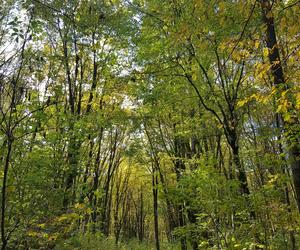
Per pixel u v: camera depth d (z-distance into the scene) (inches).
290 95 238.5
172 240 926.4
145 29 478.0
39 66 225.9
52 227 260.8
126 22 548.1
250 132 511.5
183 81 490.9
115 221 1391.5
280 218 311.0
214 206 323.9
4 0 331.3
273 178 341.4
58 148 313.6
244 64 401.1
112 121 550.3
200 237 358.9
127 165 1423.5
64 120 316.5
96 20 499.8
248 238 318.7
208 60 450.0
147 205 1752.0
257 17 279.9
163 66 482.3
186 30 216.4
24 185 261.3
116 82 526.3
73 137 339.6
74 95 601.3
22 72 211.2
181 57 464.8
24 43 204.4
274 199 317.7
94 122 471.8
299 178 304.3
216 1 190.7
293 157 305.7
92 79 637.9
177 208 710.5
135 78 498.3
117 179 1535.4
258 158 359.6
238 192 347.3
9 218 233.9
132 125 616.1
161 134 742.5
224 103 487.5
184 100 510.9
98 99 662.5
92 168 430.9
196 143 616.7
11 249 238.7
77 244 453.4
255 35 218.2
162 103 522.0
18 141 243.1
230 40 211.9
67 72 555.2
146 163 796.0
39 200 265.7
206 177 331.3
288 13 183.2
